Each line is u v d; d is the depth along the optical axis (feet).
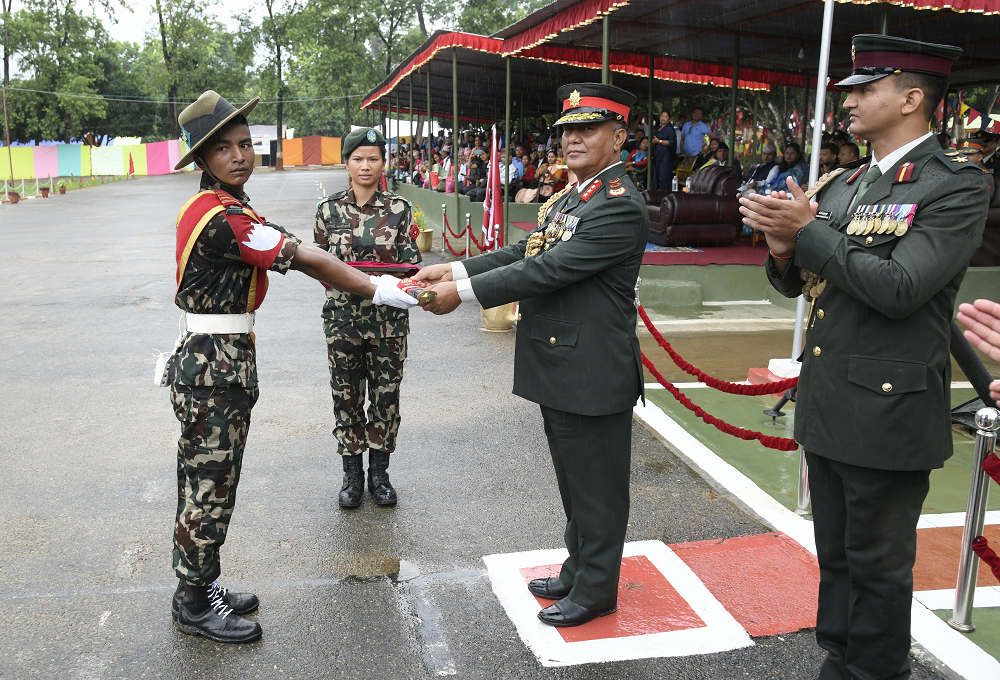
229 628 9.31
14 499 13.15
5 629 9.50
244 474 14.25
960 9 20.42
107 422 16.96
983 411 8.98
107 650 9.13
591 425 8.98
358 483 13.05
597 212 8.55
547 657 8.97
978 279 27.63
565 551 11.46
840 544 7.89
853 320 7.25
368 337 12.40
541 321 9.07
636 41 38.96
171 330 25.70
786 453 15.52
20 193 100.22
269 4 145.69
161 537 11.88
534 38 31.53
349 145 12.82
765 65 45.37
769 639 9.31
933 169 6.96
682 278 29.32
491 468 14.58
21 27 151.64
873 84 7.16
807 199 7.30
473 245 46.50
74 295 31.50
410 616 9.86
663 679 8.63
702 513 12.71
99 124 181.37
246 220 8.80
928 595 10.19
